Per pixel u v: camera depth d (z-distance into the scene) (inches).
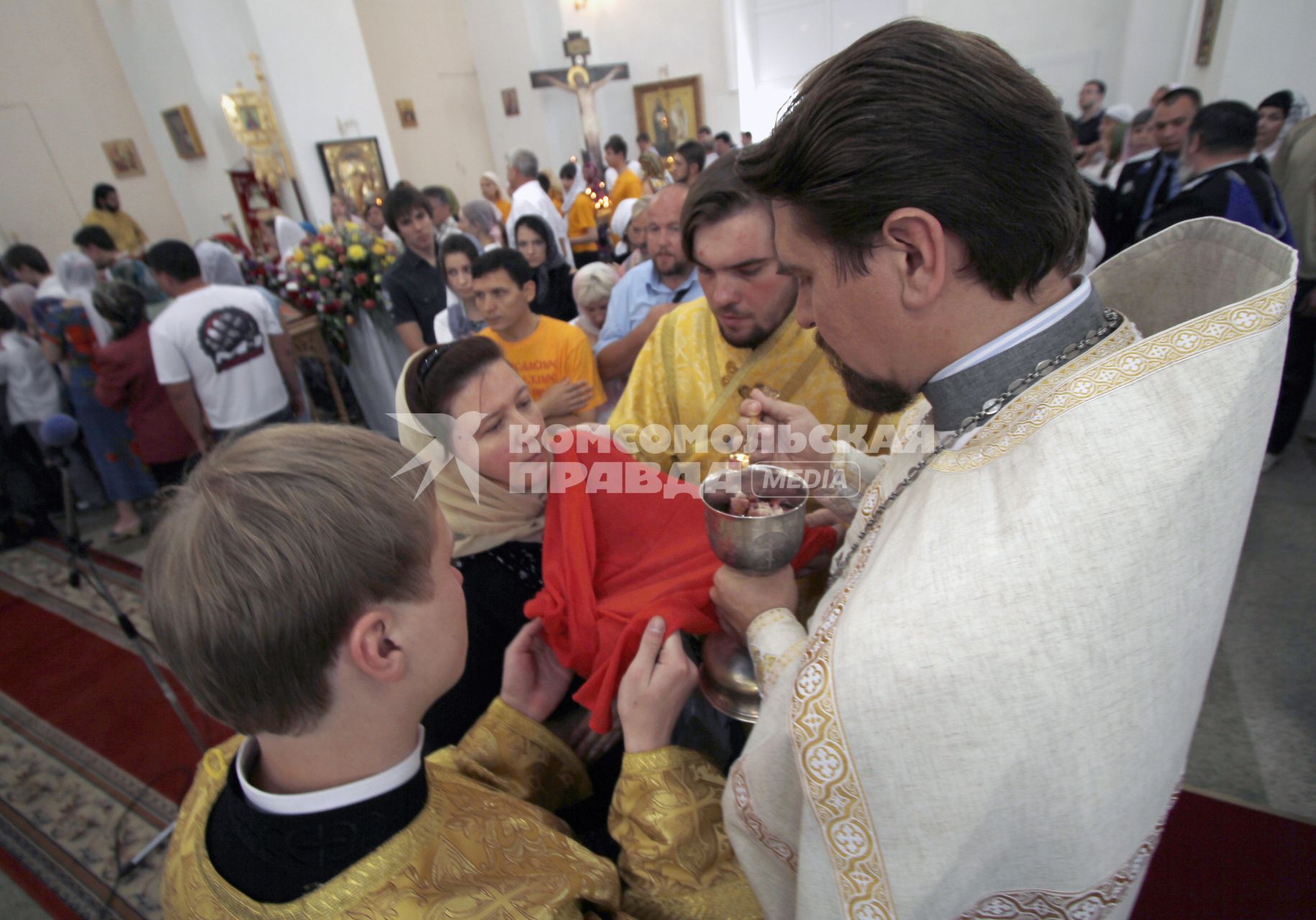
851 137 19.1
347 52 302.4
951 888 20.6
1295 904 53.3
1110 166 190.7
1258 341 18.7
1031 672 17.9
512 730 34.6
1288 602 88.3
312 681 19.0
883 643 19.0
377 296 164.7
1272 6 207.8
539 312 136.3
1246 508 19.7
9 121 293.1
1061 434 19.4
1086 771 18.7
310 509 18.7
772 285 46.0
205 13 279.6
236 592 17.9
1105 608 17.9
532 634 38.2
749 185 22.6
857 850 20.8
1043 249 19.9
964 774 18.7
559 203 323.3
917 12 333.4
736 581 32.0
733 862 30.2
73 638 115.5
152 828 79.0
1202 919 53.3
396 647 20.5
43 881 74.0
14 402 147.0
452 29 423.8
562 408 76.5
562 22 411.5
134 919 69.2
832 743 19.7
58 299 146.2
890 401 26.3
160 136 319.6
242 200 299.3
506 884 22.2
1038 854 20.4
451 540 23.1
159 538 19.3
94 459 144.9
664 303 89.5
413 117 406.6
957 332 22.0
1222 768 68.6
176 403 118.6
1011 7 309.6
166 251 115.0
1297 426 127.0
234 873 20.3
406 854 20.8
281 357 132.1
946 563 19.3
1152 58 272.8
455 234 113.3
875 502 32.0
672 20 400.2
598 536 41.5
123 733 93.7
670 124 421.7
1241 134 94.0
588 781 37.3
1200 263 24.3
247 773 22.3
